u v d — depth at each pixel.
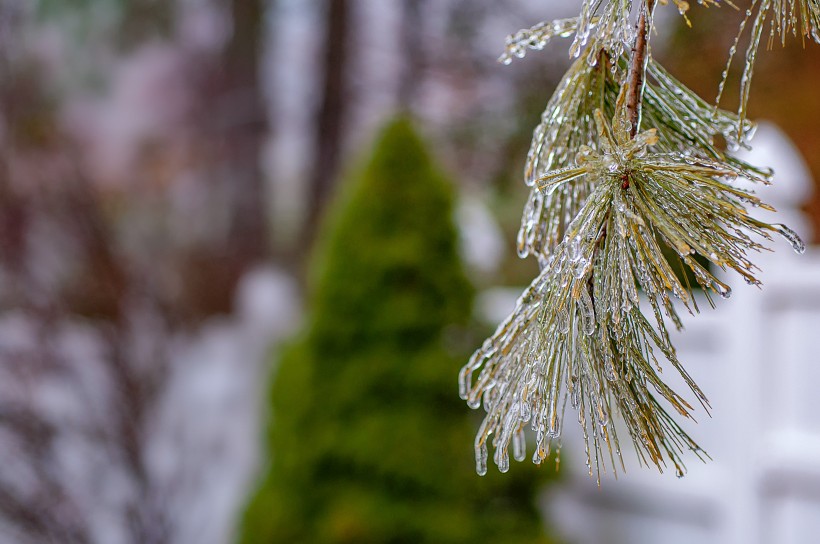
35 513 3.98
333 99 10.38
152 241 10.73
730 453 3.42
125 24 12.85
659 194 0.70
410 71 9.26
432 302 3.50
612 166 0.71
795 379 3.27
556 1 8.53
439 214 3.57
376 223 3.54
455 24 8.69
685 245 0.66
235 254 12.45
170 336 4.71
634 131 0.77
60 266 4.68
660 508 3.67
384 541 3.27
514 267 6.49
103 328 4.45
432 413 3.42
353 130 10.54
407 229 3.52
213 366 5.84
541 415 0.72
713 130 0.91
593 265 0.72
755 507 3.33
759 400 3.32
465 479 3.37
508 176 7.84
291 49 11.93
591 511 3.90
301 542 3.41
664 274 0.67
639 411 0.72
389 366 3.43
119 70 13.58
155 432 4.50
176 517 4.41
